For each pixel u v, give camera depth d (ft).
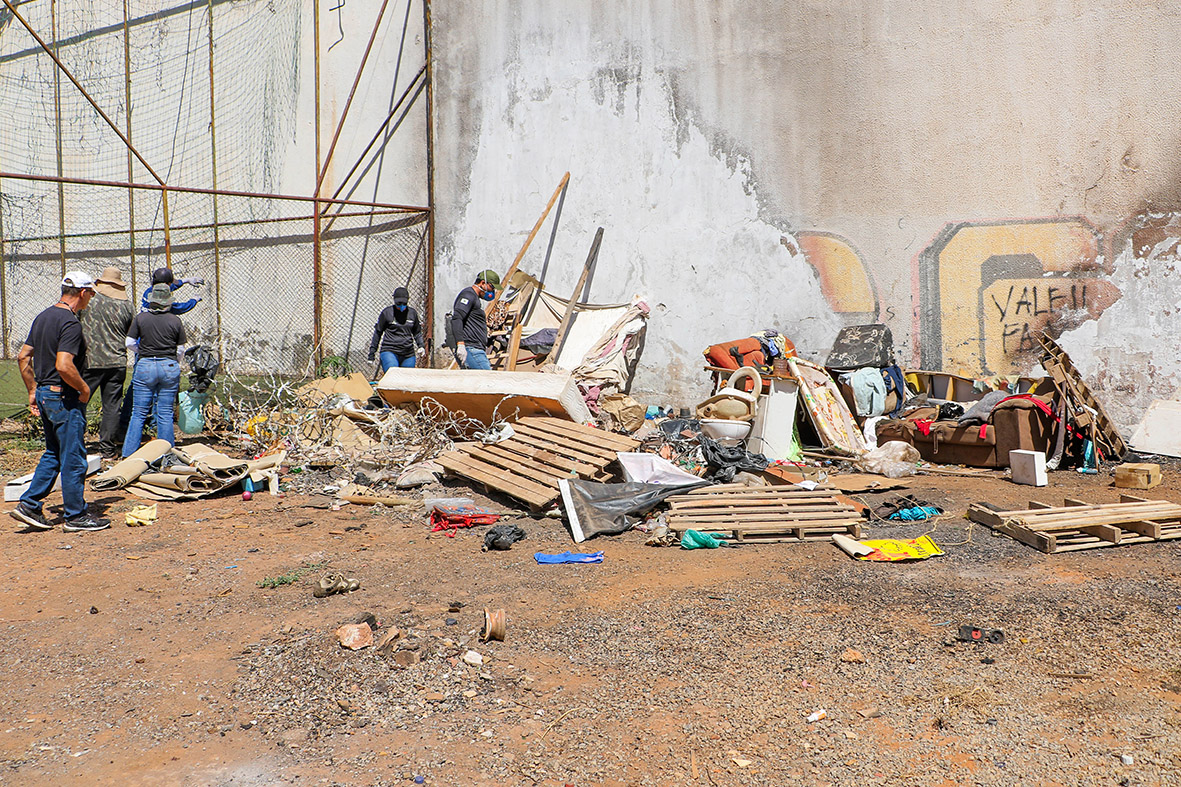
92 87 56.49
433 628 13.76
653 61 35.96
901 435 28.09
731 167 34.55
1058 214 28.99
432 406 28.96
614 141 37.11
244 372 48.85
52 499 22.99
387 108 43.91
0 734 10.57
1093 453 25.82
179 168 52.95
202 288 52.31
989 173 29.94
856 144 32.09
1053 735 10.18
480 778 9.50
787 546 18.67
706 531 19.02
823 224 32.86
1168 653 12.40
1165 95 27.14
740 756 9.87
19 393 45.01
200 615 14.64
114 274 29.32
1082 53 28.27
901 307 31.68
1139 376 28.14
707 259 35.22
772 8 33.32
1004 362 30.07
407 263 43.60
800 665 12.28
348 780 9.48
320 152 46.55
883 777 9.41
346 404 29.81
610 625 13.92
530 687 11.71
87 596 15.65
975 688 11.45
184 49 52.03
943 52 30.37
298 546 18.93
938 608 14.48
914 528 19.86
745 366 29.84
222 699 11.46
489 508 22.15
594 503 20.35
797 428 29.32
